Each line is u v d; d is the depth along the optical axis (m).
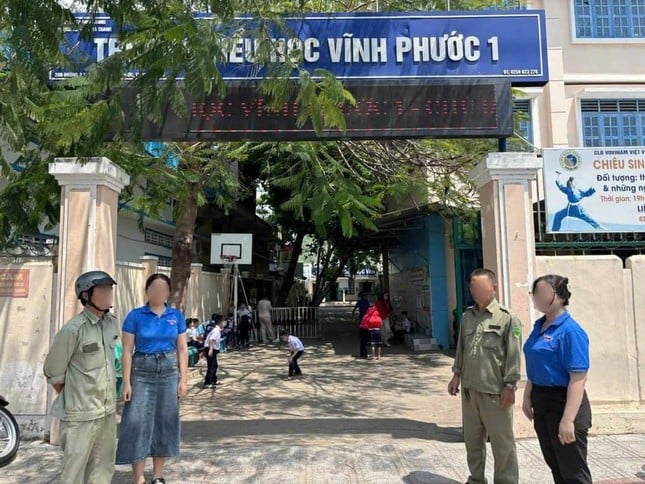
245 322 16.34
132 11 4.41
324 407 8.14
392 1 8.12
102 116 4.83
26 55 4.36
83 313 3.88
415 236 16.30
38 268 6.08
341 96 4.98
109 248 6.10
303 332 18.42
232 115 6.05
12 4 4.12
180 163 10.16
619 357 6.08
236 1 5.05
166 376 4.49
